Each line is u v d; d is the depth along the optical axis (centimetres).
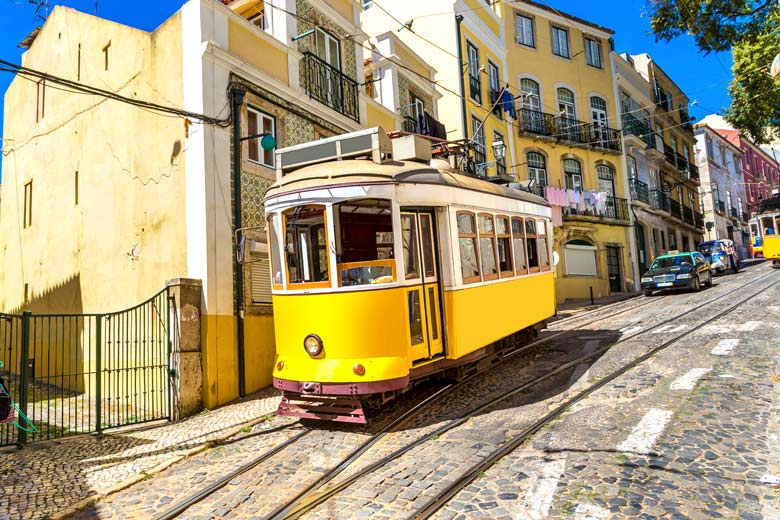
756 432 485
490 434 551
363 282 591
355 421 572
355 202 606
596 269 2377
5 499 471
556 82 2445
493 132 2070
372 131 647
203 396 805
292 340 619
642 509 365
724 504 365
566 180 2406
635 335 1016
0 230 1558
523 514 374
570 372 785
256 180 941
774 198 2630
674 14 910
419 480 449
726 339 888
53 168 1290
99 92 657
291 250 629
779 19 895
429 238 667
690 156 3862
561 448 489
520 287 880
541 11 2430
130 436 681
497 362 884
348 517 393
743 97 1213
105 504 462
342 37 1216
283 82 1006
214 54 870
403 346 596
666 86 3425
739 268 3400
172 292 803
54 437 682
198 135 861
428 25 1944
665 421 527
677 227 3359
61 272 1212
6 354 1404
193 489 482
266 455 553
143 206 965
